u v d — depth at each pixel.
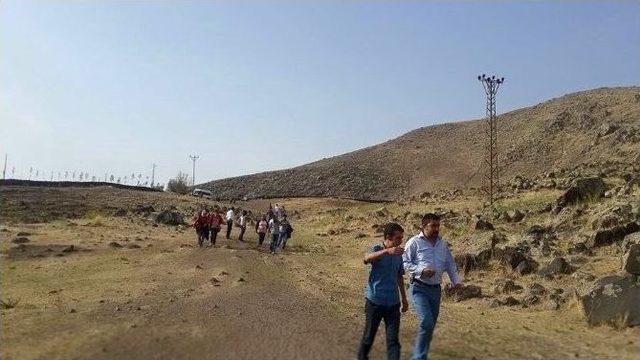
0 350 7.02
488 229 26.45
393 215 43.81
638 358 7.81
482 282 16.11
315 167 164.88
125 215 40.34
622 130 92.75
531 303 12.36
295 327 8.84
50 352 6.98
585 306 10.30
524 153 123.00
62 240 23.58
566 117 133.12
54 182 65.44
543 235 21.33
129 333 8.07
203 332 8.27
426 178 140.38
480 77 53.00
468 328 9.81
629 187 27.12
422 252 6.95
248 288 13.05
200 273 15.84
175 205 58.38
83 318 9.19
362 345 6.62
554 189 44.44
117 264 17.64
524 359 7.63
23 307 10.34
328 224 46.38
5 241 22.41
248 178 161.00
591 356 7.91
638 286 10.16
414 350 6.62
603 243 17.77
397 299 6.60
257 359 6.91
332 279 16.95
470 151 149.88
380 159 164.88
